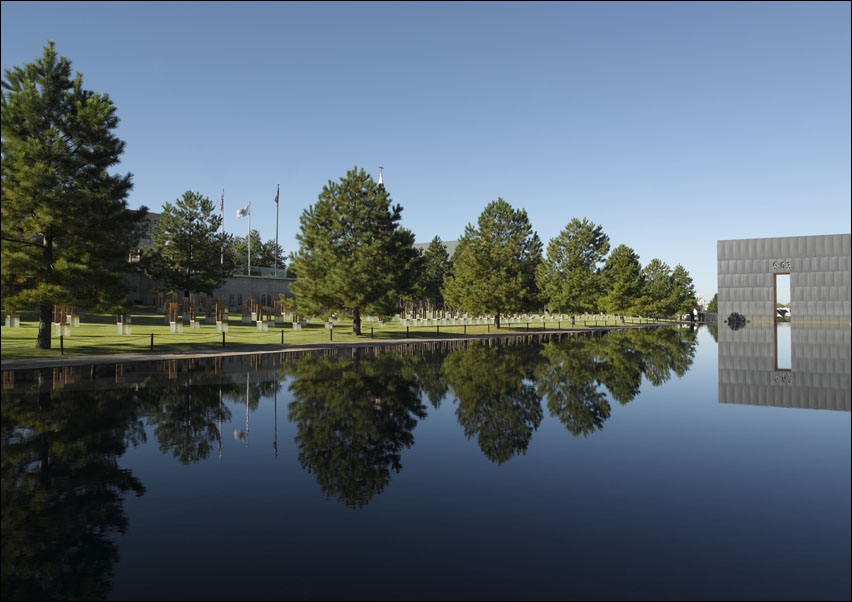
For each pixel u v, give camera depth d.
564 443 10.72
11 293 26.14
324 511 7.04
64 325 34.66
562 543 6.00
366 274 42.84
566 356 30.14
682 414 13.80
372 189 44.94
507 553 5.74
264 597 4.81
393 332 51.31
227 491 7.79
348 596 4.82
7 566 5.43
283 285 80.44
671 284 119.12
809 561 5.51
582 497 7.59
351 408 14.03
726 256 90.44
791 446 10.57
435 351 33.34
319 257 43.88
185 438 10.78
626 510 7.06
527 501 7.41
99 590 4.94
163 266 65.06
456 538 6.15
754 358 29.39
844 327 74.94
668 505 7.25
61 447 10.04
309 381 19.02
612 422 12.77
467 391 17.05
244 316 53.78
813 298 84.00
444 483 8.20
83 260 27.66
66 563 5.51
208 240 69.25
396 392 16.72
